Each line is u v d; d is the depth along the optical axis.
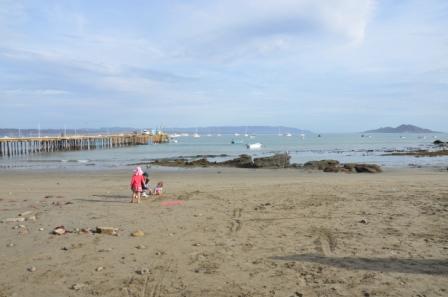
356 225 10.14
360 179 22.72
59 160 45.94
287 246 8.30
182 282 6.36
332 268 6.90
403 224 10.19
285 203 13.72
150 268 7.00
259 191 16.92
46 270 6.91
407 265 7.00
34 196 16.30
